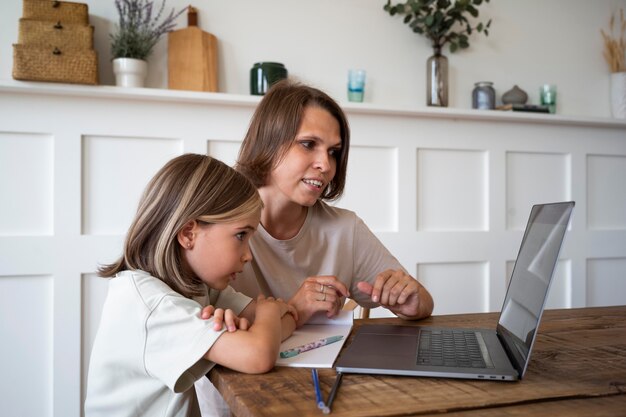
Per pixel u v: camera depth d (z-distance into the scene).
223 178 0.94
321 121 1.17
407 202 2.34
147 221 0.92
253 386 0.70
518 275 0.95
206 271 0.92
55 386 1.87
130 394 0.82
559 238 0.73
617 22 2.70
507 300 0.98
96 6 1.96
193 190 0.91
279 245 1.25
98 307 1.93
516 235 2.51
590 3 2.67
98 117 1.93
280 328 0.86
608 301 2.69
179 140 2.04
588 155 2.66
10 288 1.84
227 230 0.91
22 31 1.74
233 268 0.93
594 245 2.65
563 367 0.78
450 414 0.60
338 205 2.25
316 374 0.72
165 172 0.94
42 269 1.87
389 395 0.66
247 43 2.15
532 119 2.44
